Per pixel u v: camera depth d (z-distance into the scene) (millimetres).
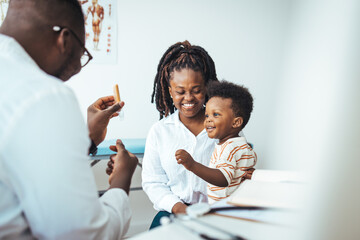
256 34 2707
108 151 1937
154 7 2447
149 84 2523
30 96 405
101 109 986
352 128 373
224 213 498
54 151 396
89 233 443
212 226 444
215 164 934
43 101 406
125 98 2479
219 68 2703
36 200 399
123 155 672
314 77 407
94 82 2393
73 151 417
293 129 473
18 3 523
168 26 2504
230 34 2670
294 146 489
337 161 387
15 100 400
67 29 559
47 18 533
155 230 446
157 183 1070
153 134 1097
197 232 428
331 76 381
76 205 413
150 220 2090
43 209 401
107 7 2316
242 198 525
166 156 1058
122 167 650
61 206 402
